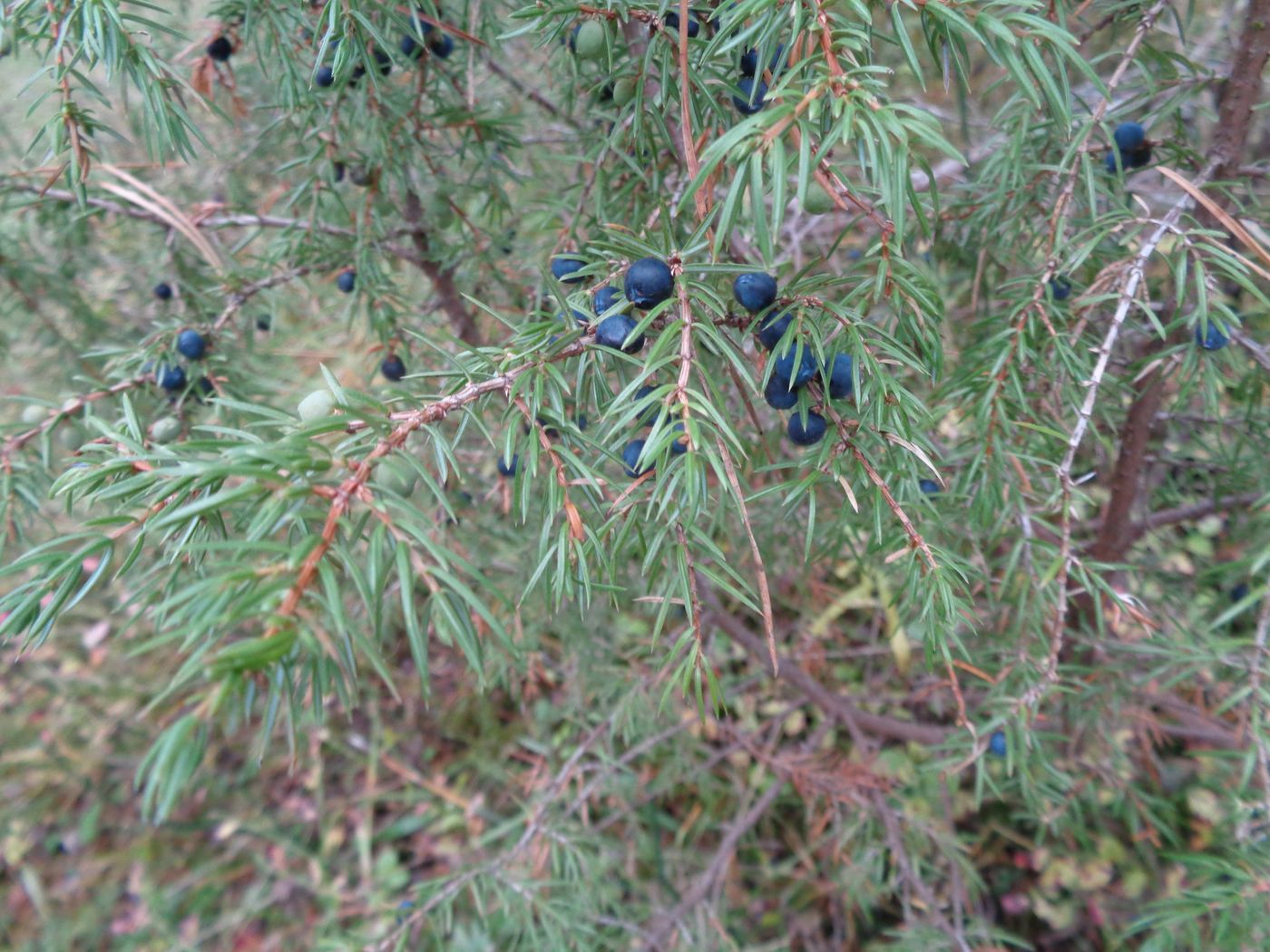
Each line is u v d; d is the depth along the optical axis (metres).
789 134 0.14
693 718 0.40
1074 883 0.39
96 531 0.14
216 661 0.11
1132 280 0.19
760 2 0.14
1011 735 0.23
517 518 0.30
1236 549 0.28
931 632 0.17
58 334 0.36
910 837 0.37
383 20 0.21
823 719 0.45
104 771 0.57
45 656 0.59
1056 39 0.14
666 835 0.47
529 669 0.36
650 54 0.18
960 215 0.26
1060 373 0.21
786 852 0.47
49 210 0.30
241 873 0.53
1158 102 0.23
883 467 0.18
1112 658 0.28
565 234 0.25
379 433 0.14
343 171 0.28
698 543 0.16
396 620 0.34
